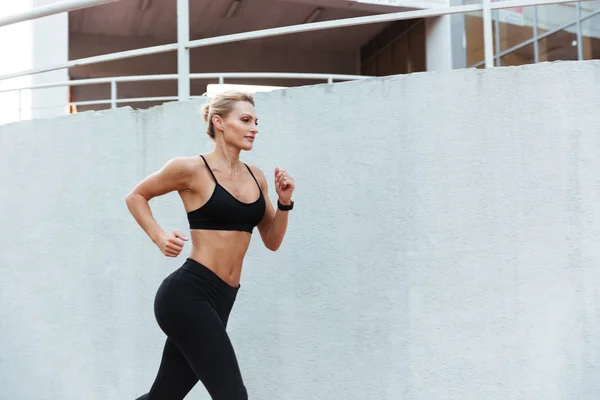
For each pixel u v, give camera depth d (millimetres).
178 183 2627
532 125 3102
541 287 3018
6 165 3752
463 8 3295
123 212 3539
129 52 3742
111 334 3500
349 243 3252
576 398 2949
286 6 12781
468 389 3043
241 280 3359
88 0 3656
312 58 15703
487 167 3123
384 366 3156
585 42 9883
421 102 3223
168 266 3445
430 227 3156
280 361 3285
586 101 3066
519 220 3070
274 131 3395
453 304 3094
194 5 12891
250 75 4934
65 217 3627
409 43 13422
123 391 3457
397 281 3176
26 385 3609
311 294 3275
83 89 14031
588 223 3014
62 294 3594
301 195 3330
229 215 2600
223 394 2428
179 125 3488
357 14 13133
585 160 3043
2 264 3711
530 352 3002
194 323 2482
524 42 11141
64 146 3662
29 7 9023
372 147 3268
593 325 2965
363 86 3303
